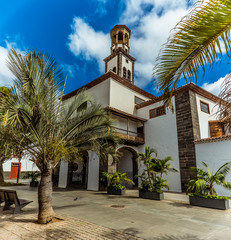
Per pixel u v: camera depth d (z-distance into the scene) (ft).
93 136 23.88
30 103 17.92
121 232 14.61
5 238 13.24
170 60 9.10
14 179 84.38
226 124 8.93
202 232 14.84
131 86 62.39
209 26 7.45
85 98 23.11
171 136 50.21
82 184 57.16
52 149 17.71
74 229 15.24
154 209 23.73
